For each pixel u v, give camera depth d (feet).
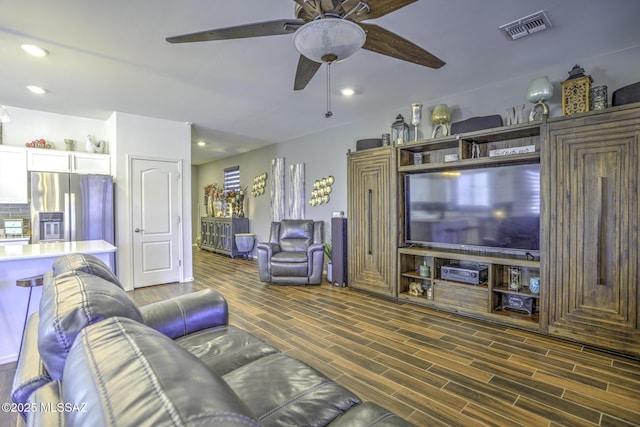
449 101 12.77
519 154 10.01
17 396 3.02
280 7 6.93
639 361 7.85
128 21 7.35
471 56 9.41
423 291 12.98
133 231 15.05
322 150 18.57
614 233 8.24
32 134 14.10
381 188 13.55
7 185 12.79
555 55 9.40
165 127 15.93
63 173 13.12
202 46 8.52
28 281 6.91
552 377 7.18
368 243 14.06
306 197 19.79
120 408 1.54
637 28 7.97
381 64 9.81
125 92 11.94
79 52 8.80
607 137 8.29
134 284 15.07
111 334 2.34
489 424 5.68
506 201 10.64
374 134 15.65
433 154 13.32
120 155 14.64
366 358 8.14
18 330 8.21
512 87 11.18
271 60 9.41
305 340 9.25
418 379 7.15
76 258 5.49
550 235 9.23
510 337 9.35
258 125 17.24
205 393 1.65
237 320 10.87
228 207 27.02
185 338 5.65
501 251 10.76
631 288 8.02
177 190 16.37
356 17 5.10
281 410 3.62
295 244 17.30
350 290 14.70
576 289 8.83
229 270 19.71
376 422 3.33
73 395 1.86
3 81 10.80
